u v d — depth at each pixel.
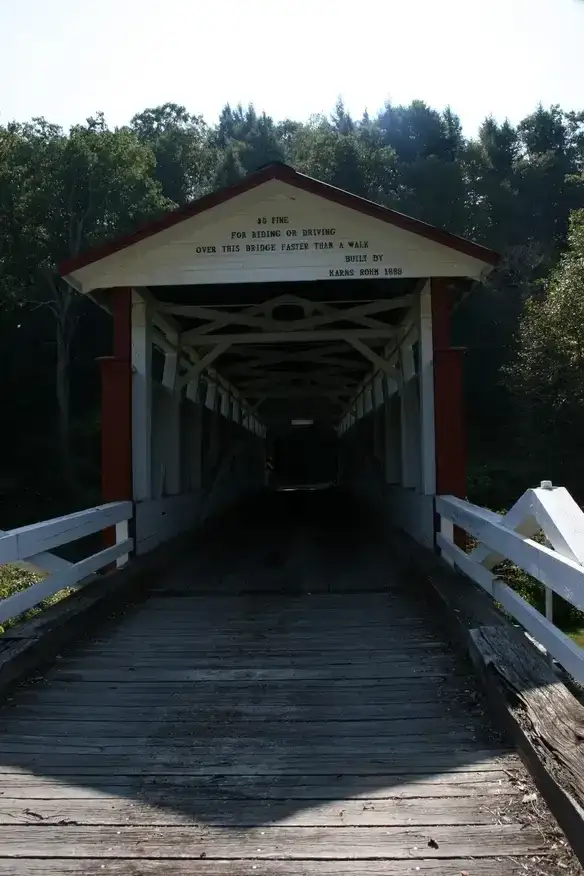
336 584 6.80
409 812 2.60
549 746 2.69
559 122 57.22
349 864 2.30
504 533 4.22
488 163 53.12
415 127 58.47
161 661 4.41
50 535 4.66
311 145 52.03
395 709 3.58
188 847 2.41
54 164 29.47
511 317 37.28
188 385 10.52
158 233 7.01
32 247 29.19
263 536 11.16
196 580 7.13
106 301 7.76
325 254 6.99
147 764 3.03
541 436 25.94
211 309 8.97
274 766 2.98
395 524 9.95
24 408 32.16
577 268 24.16
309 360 12.37
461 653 4.27
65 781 2.88
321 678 4.06
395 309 8.74
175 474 8.94
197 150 50.00
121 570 6.31
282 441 29.75
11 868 2.30
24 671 4.01
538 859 2.29
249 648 4.68
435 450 7.07
